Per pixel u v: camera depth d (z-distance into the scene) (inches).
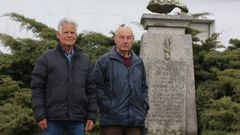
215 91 347.3
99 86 219.9
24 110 314.7
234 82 340.8
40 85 201.9
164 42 329.1
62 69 201.8
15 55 374.6
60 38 206.1
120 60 220.4
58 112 198.4
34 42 371.9
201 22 552.1
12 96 344.8
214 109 314.8
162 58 326.6
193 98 325.7
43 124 198.7
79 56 208.4
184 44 330.3
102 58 222.8
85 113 206.2
